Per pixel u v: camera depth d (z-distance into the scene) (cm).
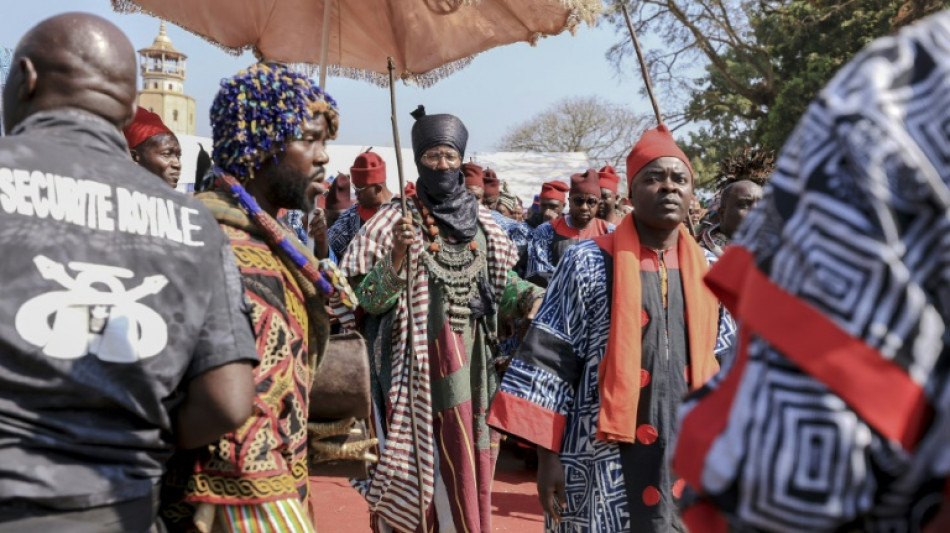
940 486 122
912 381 114
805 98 2720
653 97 370
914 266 115
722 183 580
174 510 222
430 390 429
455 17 528
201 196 250
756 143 3036
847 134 119
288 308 245
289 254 246
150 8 483
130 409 184
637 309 321
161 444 193
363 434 282
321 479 680
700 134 3366
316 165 266
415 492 417
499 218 838
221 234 206
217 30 503
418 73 547
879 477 118
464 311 439
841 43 2722
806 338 118
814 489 116
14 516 173
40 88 196
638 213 335
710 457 126
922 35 124
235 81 255
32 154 183
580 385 330
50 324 175
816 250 119
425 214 441
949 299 115
